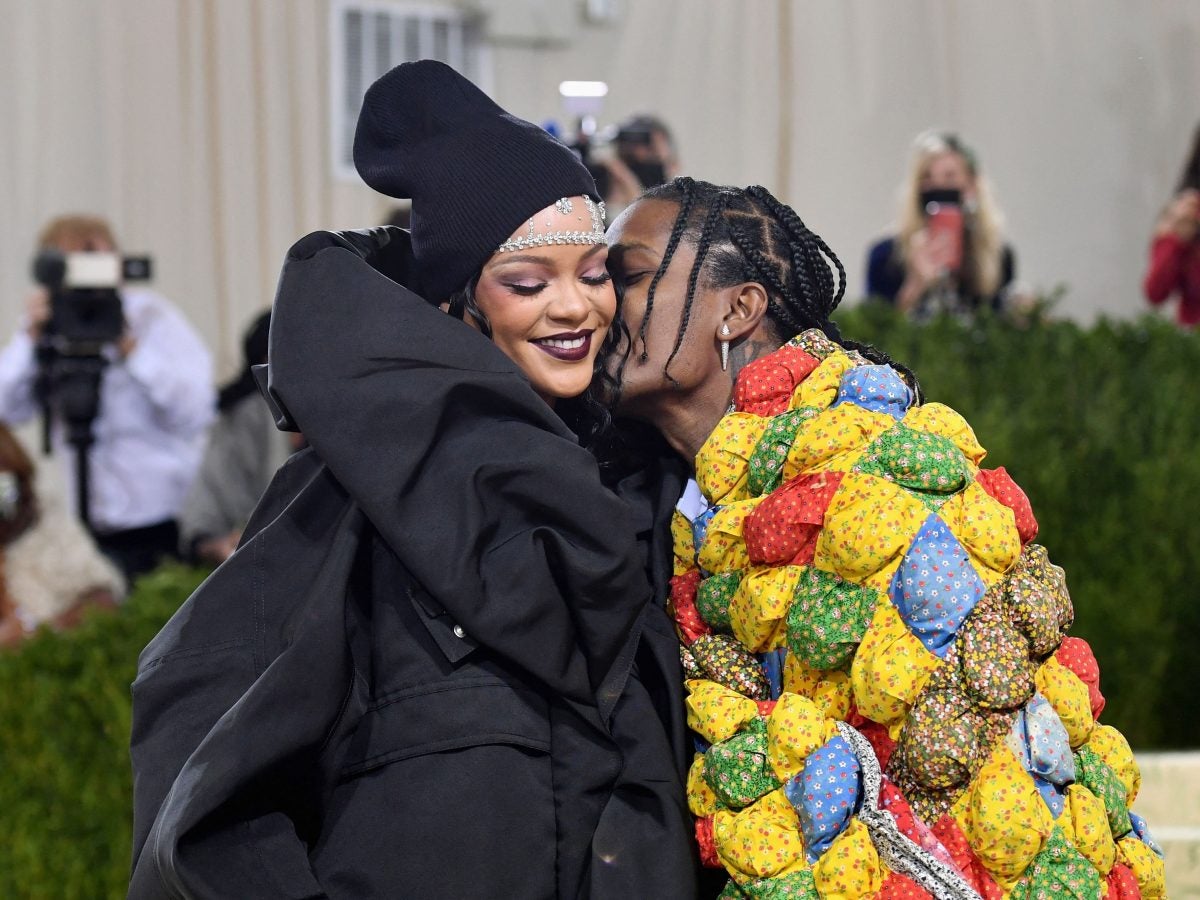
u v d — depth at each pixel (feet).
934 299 16.24
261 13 22.74
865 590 5.10
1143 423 12.16
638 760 5.31
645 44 23.56
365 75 23.26
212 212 22.74
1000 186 24.29
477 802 5.08
